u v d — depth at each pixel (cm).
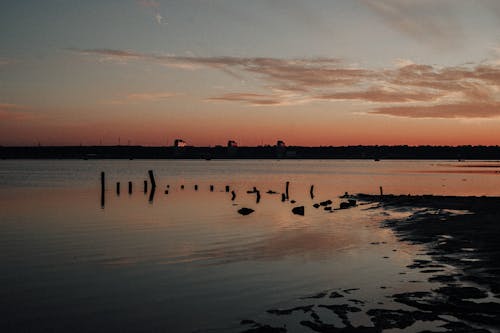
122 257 1983
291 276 1611
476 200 4256
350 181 8888
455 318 1118
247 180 9138
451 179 9662
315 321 1134
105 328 1158
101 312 1273
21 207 4119
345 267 1730
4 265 1839
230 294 1413
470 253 1855
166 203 4528
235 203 4531
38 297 1412
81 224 3064
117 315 1248
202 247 2205
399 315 1150
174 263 1853
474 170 16150
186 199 4953
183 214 3619
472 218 2953
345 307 1234
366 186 7338
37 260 1931
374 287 1433
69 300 1382
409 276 1545
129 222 3158
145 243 2327
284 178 10050
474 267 1616
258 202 4641
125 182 8100
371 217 3303
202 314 1238
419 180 9256
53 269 1769
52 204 4391
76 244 2309
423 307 1206
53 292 1466
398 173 13288
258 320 1168
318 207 4053
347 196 5194
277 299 1345
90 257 1988
